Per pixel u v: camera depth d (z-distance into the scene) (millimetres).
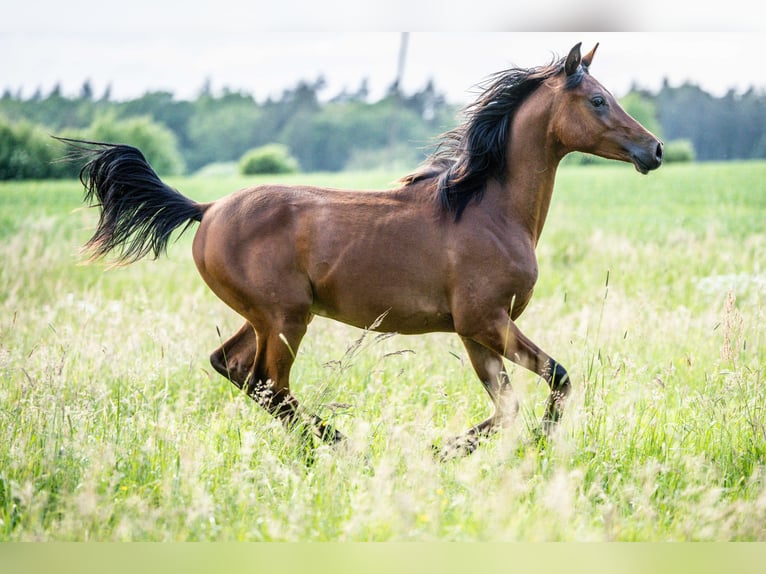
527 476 8633
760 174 55656
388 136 134375
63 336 12250
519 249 9844
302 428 9688
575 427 9414
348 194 10195
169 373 11781
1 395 10117
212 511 7738
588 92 9797
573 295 18250
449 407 10773
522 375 10859
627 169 69062
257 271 9953
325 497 8117
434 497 8055
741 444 9508
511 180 10008
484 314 9734
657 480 8719
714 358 12570
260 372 10398
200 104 143500
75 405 9625
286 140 134750
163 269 22125
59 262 21719
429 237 9781
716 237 26000
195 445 8898
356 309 10023
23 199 44969
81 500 7367
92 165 10562
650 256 21406
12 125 80188
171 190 10633
